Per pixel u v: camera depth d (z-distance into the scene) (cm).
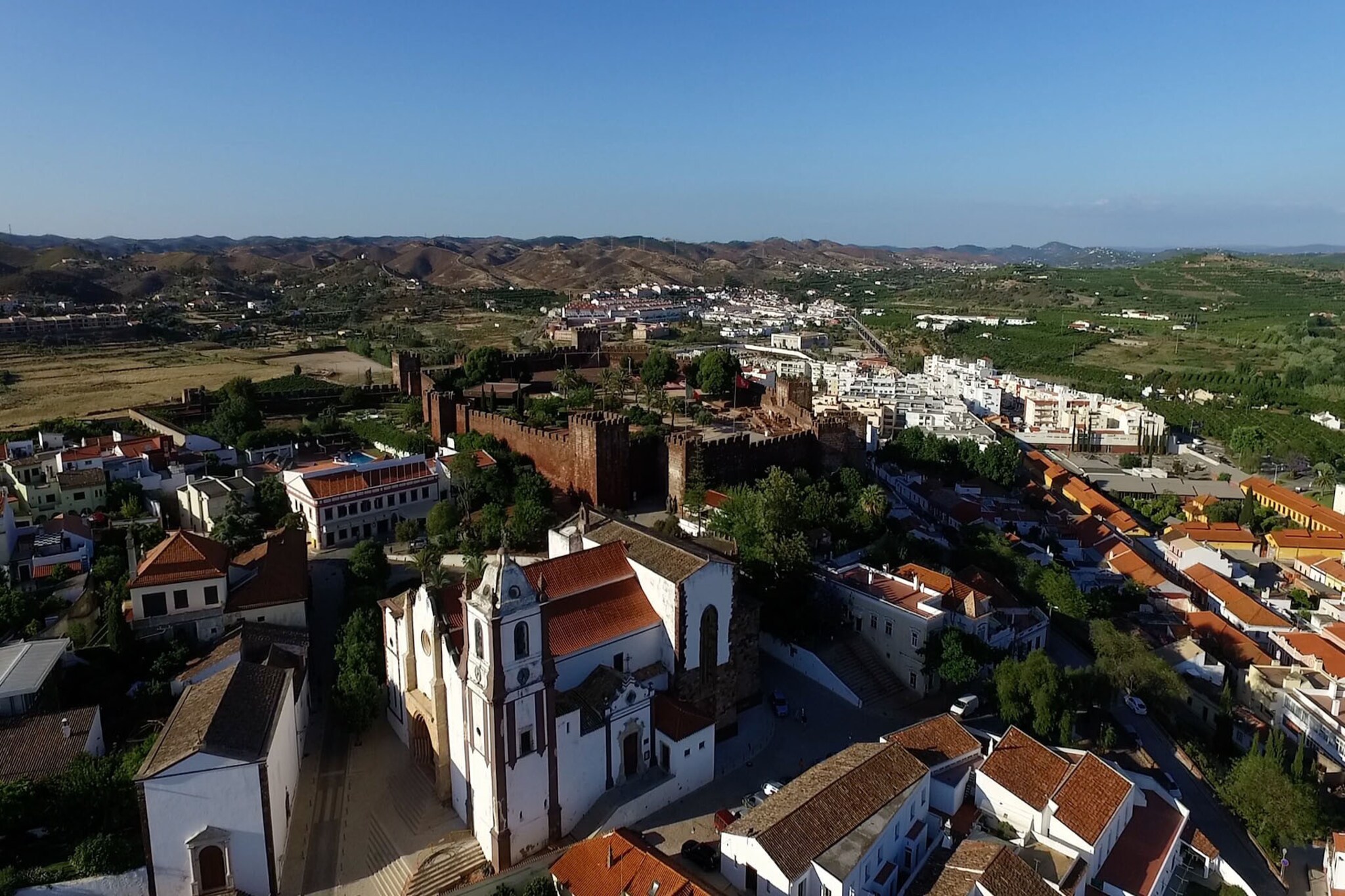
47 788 7200
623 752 8350
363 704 9094
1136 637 12519
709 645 9262
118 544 13000
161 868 6781
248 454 18462
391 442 19775
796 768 9069
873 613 11344
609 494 16062
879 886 7250
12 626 10344
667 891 6625
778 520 12538
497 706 7188
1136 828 8181
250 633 10012
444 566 13112
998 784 8112
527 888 7031
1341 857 8100
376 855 7738
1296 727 11144
